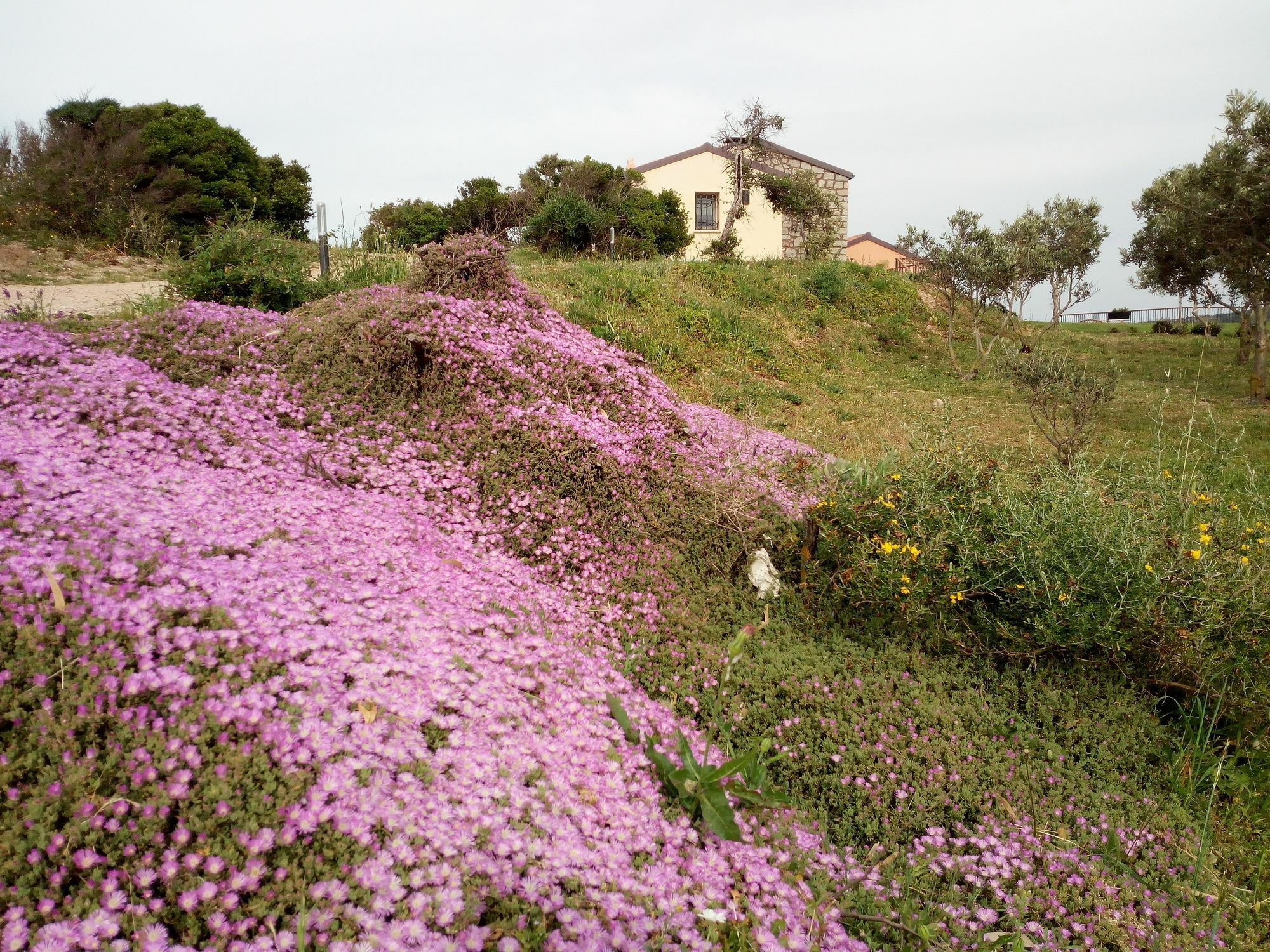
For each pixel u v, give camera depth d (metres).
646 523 5.89
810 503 6.02
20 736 2.17
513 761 2.80
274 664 2.75
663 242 29.22
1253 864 3.70
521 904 2.22
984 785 3.88
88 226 18.55
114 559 2.90
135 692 2.36
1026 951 2.90
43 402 4.43
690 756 3.14
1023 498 5.73
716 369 12.77
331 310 7.38
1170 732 4.52
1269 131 14.59
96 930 1.79
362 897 2.07
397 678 2.99
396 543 4.45
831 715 4.23
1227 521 5.56
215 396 5.49
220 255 9.16
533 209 30.03
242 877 1.99
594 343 8.23
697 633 4.82
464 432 5.85
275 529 3.91
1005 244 18.66
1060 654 4.90
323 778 2.36
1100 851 3.59
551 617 4.41
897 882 3.14
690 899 2.50
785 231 32.56
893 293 22.66
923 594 4.96
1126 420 13.73
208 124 24.25
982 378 17.52
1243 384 17.61
